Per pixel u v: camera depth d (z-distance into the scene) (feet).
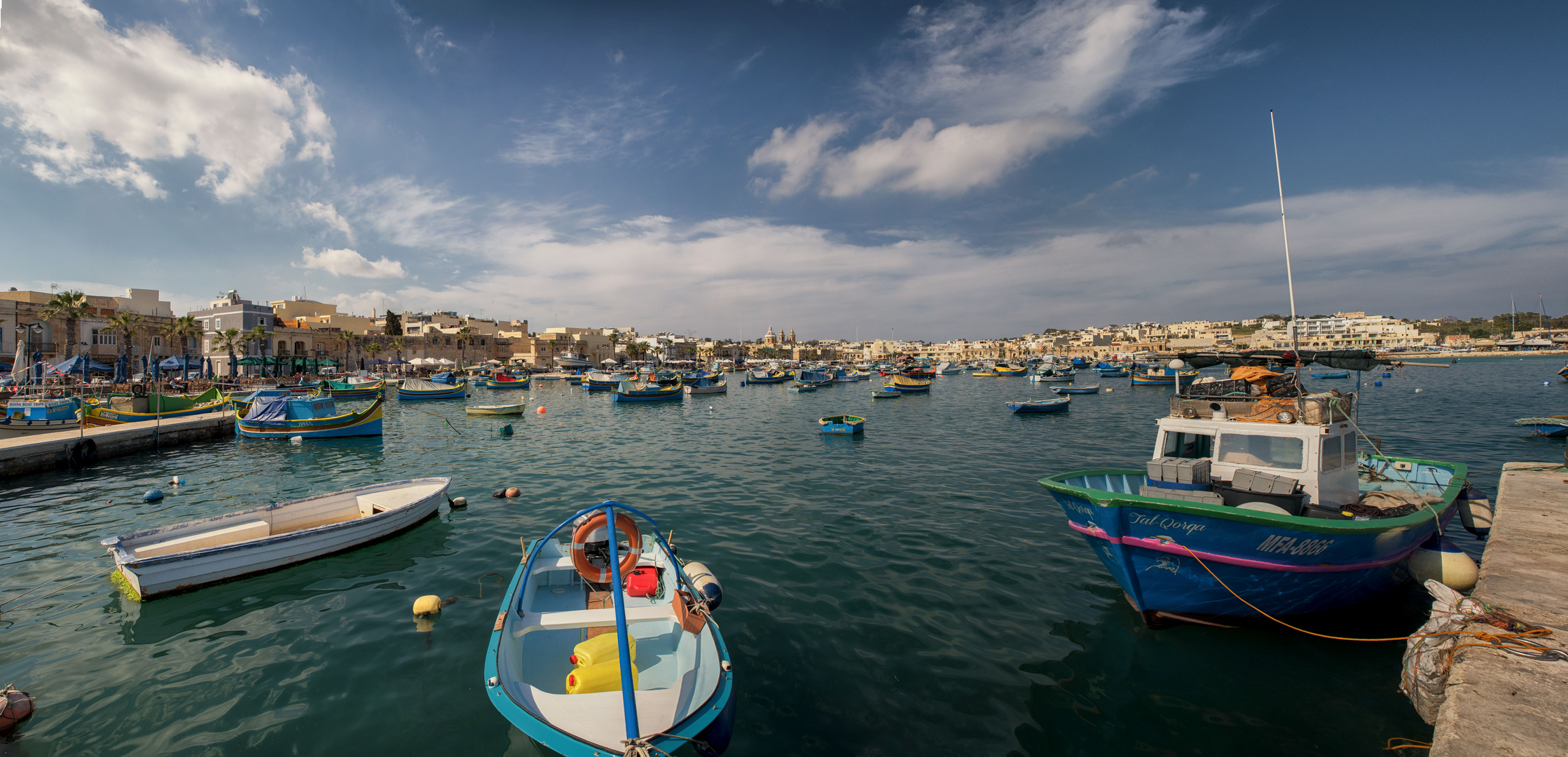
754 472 67.92
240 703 22.34
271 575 35.24
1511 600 21.52
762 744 19.58
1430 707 19.44
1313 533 23.34
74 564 38.24
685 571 27.68
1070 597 31.04
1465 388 178.70
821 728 20.44
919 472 67.62
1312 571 24.54
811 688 22.82
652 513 49.29
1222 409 29.91
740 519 47.24
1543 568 24.56
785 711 21.42
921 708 21.57
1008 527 44.21
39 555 40.06
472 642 27.09
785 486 59.93
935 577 34.12
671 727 16.93
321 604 31.32
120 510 53.93
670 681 21.15
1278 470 27.78
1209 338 615.16
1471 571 26.89
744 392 251.80
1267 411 28.76
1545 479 41.70
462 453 86.12
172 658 25.77
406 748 19.72
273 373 252.21
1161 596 26.43
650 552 31.73
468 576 35.32
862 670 24.08
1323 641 25.66
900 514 48.16
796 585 33.12
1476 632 18.98
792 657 25.14
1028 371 394.93
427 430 116.47
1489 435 86.99
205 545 35.19
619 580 20.15
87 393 136.15
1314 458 26.86
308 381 231.71
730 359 610.24
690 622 23.03
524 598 25.63
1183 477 26.86
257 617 29.81
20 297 202.69
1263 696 21.89
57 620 29.60
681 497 55.42
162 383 156.35
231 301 268.21
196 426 99.04
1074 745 19.49
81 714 21.71
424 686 23.41
